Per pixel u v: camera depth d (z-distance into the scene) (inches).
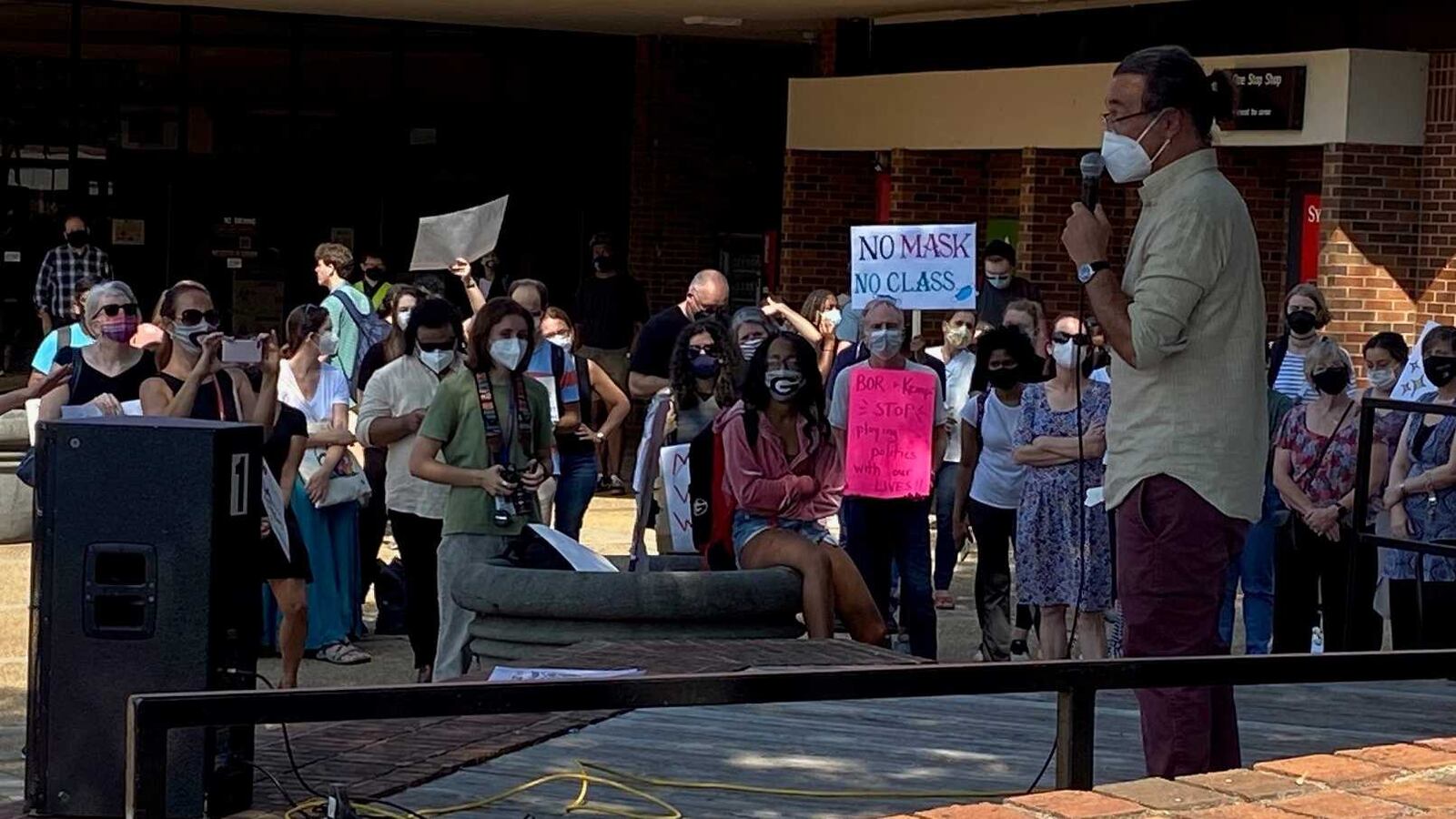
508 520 464.8
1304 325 602.2
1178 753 270.1
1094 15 1003.3
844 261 1173.7
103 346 466.3
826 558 444.5
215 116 1268.5
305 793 310.0
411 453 485.1
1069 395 508.7
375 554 605.6
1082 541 454.9
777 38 1263.5
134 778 181.8
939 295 684.7
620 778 328.5
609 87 1315.2
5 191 1246.9
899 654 415.2
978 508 553.6
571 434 596.1
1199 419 266.2
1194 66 266.2
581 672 387.5
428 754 341.1
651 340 674.8
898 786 326.6
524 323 469.4
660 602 431.2
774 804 312.7
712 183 1310.3
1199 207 263.0
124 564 282.8
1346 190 856.9
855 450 529.0
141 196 1263.5
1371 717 400.2
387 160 1290.6
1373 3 867.4
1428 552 447.5
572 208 1315.2
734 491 455.8
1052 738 367.6
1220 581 271.6
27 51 1241.4
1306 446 534.9
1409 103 859.4
